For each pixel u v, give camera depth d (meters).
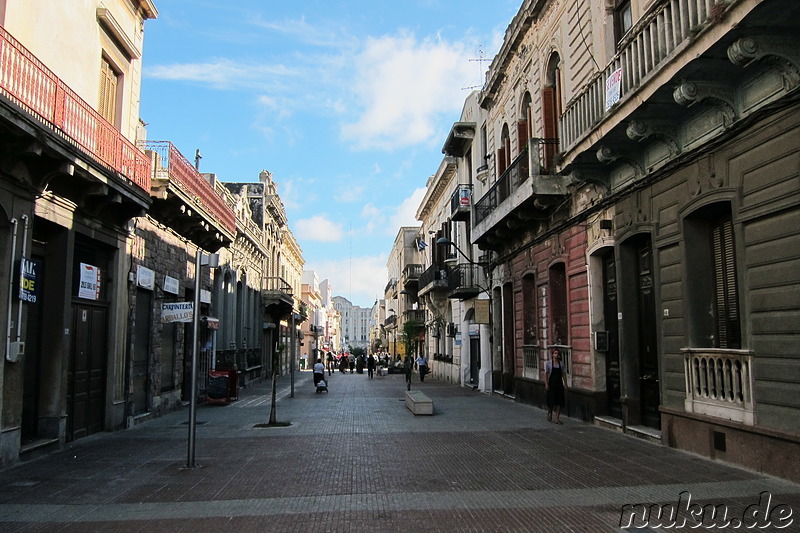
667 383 9.84
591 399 13.08
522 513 6.03
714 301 9.17
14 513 6.25
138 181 13.05
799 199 6.94
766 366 7.49
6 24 9.06
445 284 32.78
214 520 5.92
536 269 17.05
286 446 10.41
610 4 12.12
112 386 12.81
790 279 7.12
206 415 15.81
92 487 7.44
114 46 13.25
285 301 35.69
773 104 7.20
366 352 94.56
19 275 9.09
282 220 40.62
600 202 12.31
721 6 6.84
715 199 8.47
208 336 20.91
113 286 13.00
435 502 6.51
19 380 9.20
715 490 6.76
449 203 33.97
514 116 19.38
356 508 6.31
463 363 28.86
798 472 6.91
